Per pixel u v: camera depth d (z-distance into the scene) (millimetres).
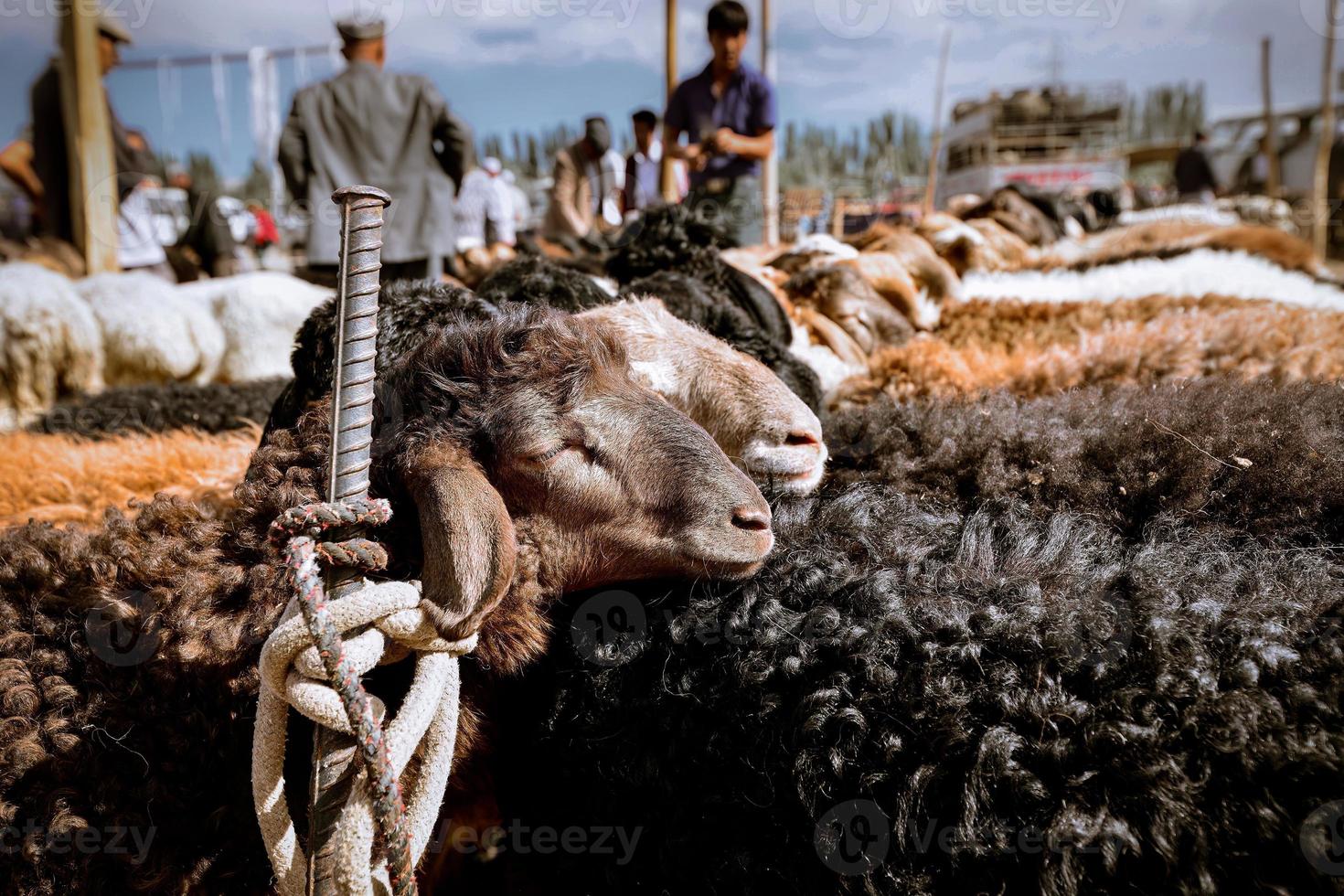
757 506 1803
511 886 2182
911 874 1589
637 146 7648
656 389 2363
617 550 1803
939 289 5191
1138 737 1474
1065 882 1457
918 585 1802
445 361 1796
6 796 1813
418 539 1717
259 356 6770
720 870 1798
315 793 1484
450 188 5457
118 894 1822
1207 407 2170
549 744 1989
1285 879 1393
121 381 6395
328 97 5129
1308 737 1417
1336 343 3727
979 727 1586
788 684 1756
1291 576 1705
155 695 1851
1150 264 6438
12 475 3203
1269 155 12312
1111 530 1955
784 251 4992
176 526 2061
